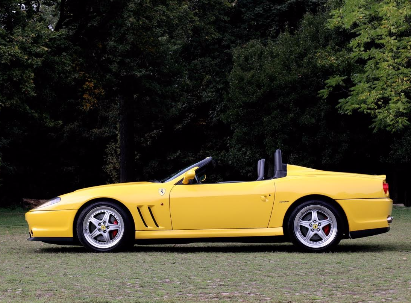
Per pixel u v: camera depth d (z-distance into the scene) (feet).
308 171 26.40
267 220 25.45
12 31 57.93
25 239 34.58
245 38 99.45
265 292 15.70
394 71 51.34
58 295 15.60
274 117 81.66
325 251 25.05
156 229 25.62
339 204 25.20
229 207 25.46
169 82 85.56
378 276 18.30
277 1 100.53
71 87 73.00
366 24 56.18
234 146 95.55
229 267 20.58
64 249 27.86
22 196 121.70
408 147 73.87
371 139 80.18
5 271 20.25
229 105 86.89
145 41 73.92
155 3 71.10
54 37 61.11
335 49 79.25
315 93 79.56
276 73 81.46
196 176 26.61
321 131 80.23
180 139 114.21
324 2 95.35
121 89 79.97
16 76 54.80
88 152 125.08
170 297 15.14
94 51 71.97
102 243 25.71
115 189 25.99
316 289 16.07
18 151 118.93
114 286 16.89
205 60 96.53
